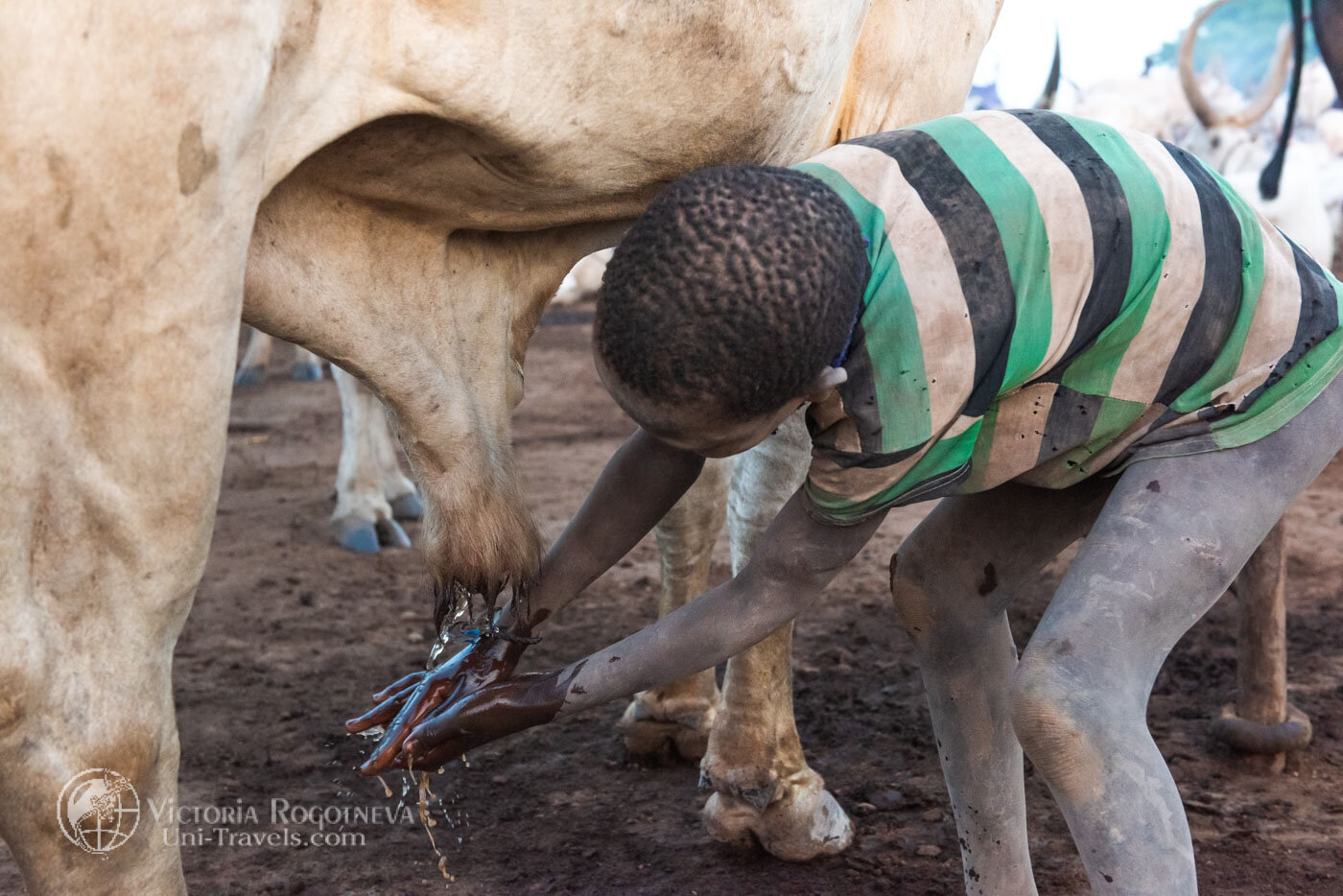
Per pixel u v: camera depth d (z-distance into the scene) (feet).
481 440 6.15
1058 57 31.30
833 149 5.29
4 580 4.38
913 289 4.76
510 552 6.03
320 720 11.01
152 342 4.39
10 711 4.44
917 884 8.18
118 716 4.73
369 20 4.79
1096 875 4.90
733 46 5.64
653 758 10.13
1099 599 5.10
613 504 6.03
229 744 10.44
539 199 5.89
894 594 6.43
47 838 4.72
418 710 5.75
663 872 8.38
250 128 4.42
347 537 16.43
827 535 5.25
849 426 4.91
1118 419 5.45
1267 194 26.50
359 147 5.28
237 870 8.41
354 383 16.69
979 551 6.30
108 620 4.70
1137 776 4.87
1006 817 6.49
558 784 9.80
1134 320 5.27
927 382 4.79
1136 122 49.03
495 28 5.04
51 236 4.12
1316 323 5.60
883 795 9.38
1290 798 9.32
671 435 4.66
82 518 4.51
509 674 5.98
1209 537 5.22
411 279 5.90
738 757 8.46
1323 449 5.57
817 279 4.33
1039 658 5.02
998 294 4.90
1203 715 10.83
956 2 7.86
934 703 6.54
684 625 5.42
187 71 4.14
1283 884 8.08
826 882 8.24
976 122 5.37
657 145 5.85
